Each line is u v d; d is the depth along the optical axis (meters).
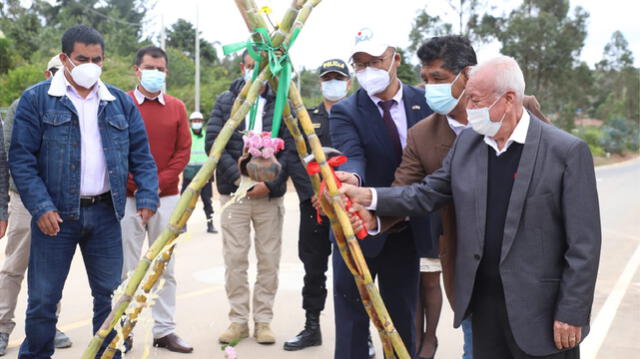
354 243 2.50
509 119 2.60
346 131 3.59
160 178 4.59
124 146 3.75
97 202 3.68
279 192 4.71
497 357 2.74
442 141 3.25
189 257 8.12
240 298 4.82
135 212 4.51
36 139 3.53
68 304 5.72
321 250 4.70
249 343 4.80
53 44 38.47
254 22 2.38
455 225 3.00
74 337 4.82
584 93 48.66
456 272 2.78
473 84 2.58
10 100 24.70
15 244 4.38
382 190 2.84
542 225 2.55
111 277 3.73
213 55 49.16
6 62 28.06
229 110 4.73
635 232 11.09
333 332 5.12
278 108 2.46
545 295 2.55
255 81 2.40
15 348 4.53
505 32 43.84
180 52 42.69
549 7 45.69
